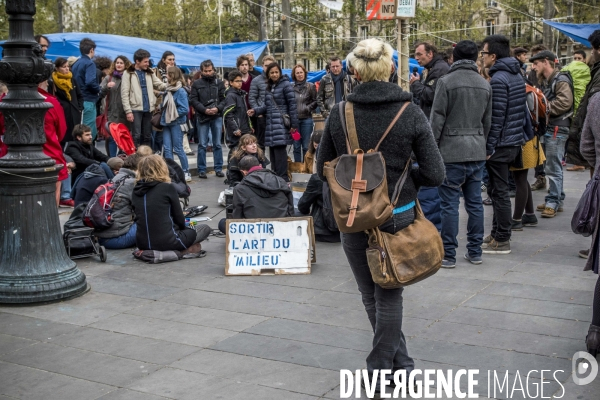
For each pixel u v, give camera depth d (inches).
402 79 367.2
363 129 135.3
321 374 158.6
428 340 178.1
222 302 212.8
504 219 261.1
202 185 442.9
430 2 1895.9
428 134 134.6
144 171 262.1
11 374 162.7
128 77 430.6
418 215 141.3
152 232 259.8
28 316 203.3
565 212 339.9
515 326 187.0
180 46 710.5
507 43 253.4
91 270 251.1
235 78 414.0
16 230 213.3
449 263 243.0
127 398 148.6
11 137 210.2
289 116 397.7
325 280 233.6
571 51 1517.0
